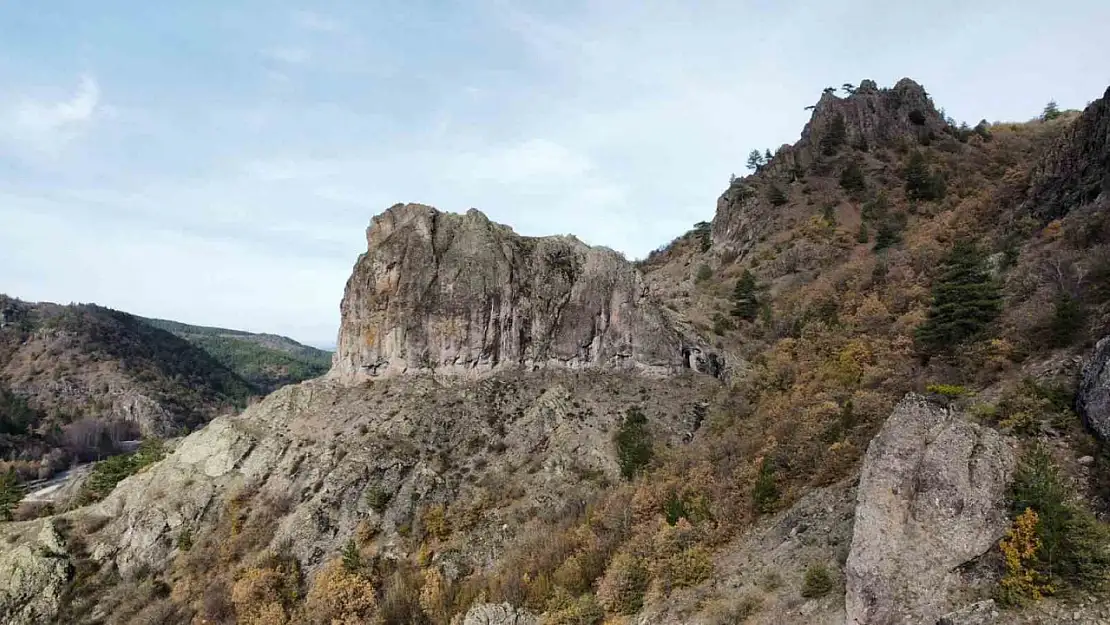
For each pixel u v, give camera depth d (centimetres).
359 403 5541
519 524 4244
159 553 4722
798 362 4925
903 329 4400
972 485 2148
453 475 4816
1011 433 2433
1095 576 1842
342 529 4416
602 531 3681
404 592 3819
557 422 5147
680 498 3541
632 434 4866
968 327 3684
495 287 5931
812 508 2836
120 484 5588
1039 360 2919
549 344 5934
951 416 2338
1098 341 2656
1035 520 1962
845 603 2194
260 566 4209
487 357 5803
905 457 2270
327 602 3797
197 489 5103
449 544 4206
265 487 4997
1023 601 1883
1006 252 4456
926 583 2039
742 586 2662
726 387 5572
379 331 5909
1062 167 5081
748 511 3167
